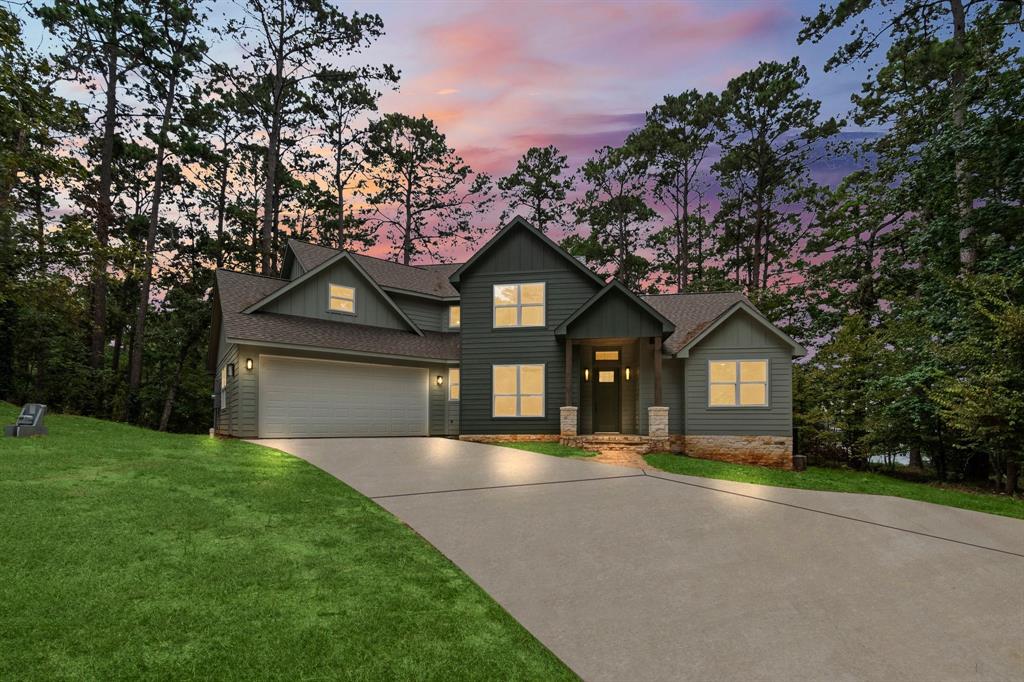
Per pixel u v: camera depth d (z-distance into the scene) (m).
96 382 22.19
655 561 6.02
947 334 15.20
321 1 27.44
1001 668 3.98
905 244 21.30
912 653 4.18
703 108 34.03
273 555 5.43
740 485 10.43
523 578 5.45
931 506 9.30
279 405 15.98
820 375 17.53
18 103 14.96
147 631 3.82
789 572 5.81
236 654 3.64
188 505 6.79
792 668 3.93
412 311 21.41
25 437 10.88
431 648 3.95
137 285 30.56
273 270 32.50
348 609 4.43
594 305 15.98
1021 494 12.04
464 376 17.59
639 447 15.22
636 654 4.08
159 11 25.05
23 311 19.30
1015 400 11.43
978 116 15.76
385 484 9.12
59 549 5.04
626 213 40.50
